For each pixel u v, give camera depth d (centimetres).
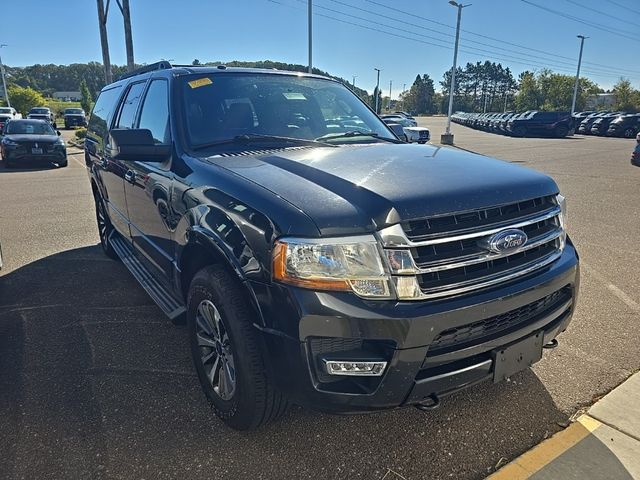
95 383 314
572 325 396
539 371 329
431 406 224
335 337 208
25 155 1438
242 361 237
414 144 352
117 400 297
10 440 262
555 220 265
